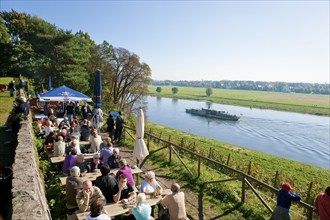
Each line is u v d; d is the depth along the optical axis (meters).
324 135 57.50
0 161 8.99
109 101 48.34
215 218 7.45
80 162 7.52
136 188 7.41
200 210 7.88
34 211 4.11
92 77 46.19
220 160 18.17
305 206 6.43
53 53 38.38
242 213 7.82
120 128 15.28
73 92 17.34
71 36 40.06
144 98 54.12
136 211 5.11
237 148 33.72
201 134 54.94
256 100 171.75
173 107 120.81
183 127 63.38
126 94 51.94
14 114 13.24
